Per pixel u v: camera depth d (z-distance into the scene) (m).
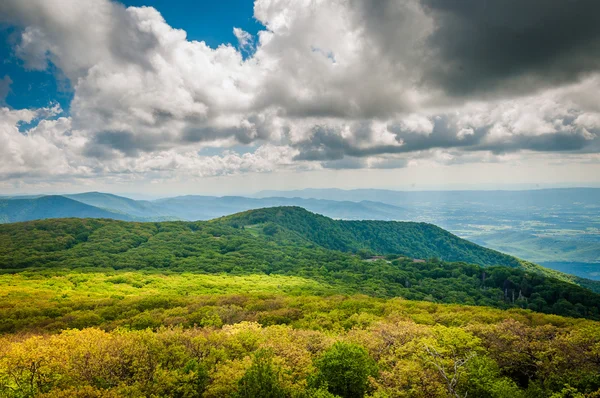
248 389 33.00
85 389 32.09
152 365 40.88
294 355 43.97
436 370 37.88
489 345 48.47
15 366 37.00
